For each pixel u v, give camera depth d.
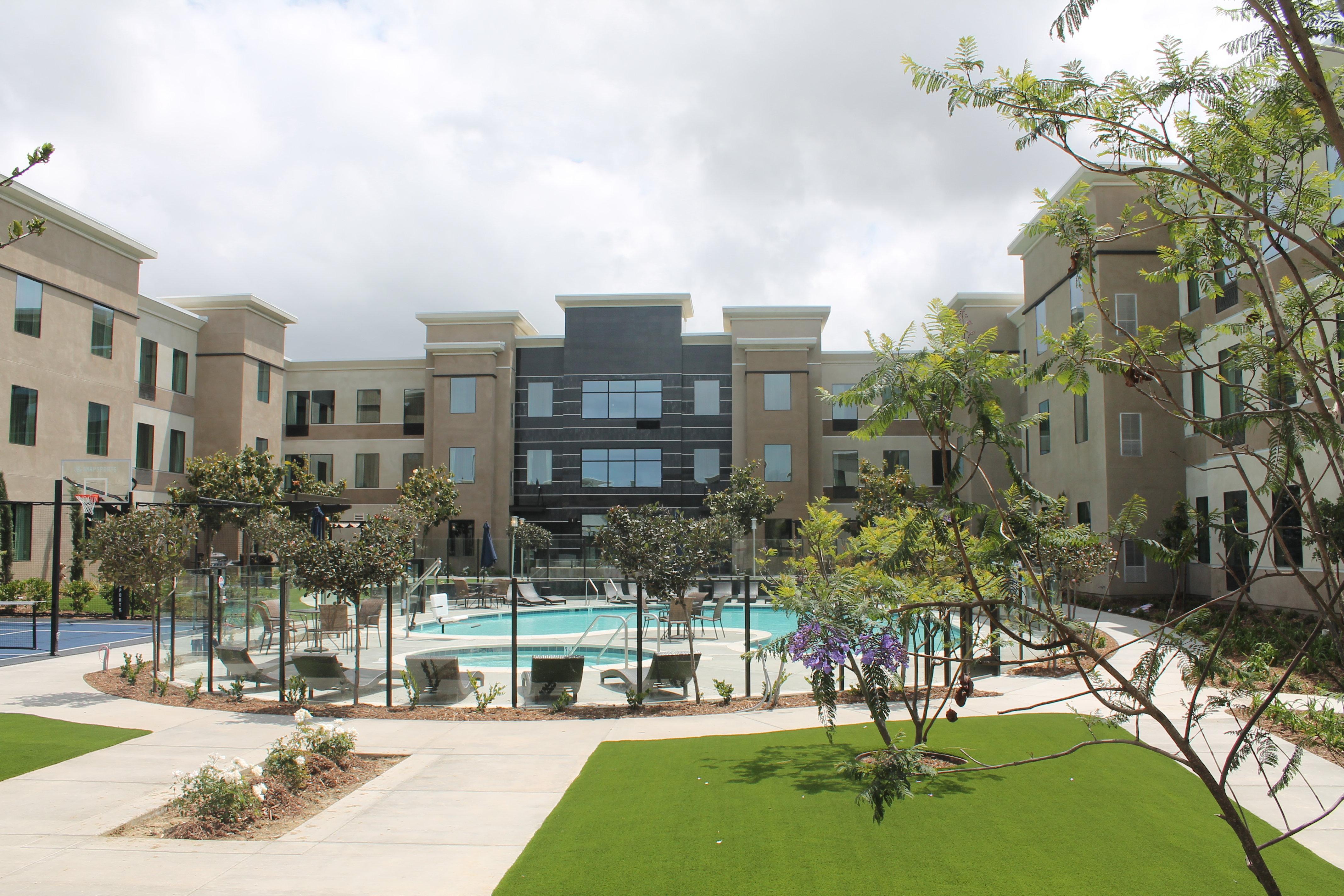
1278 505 3.68
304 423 46.69
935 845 5.98
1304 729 5.92
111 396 31.23
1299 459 3.47
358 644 11.55
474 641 18.95
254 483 32.09
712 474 43.09
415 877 5.62
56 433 28.61
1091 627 6.89
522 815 6.88
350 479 46.12
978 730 9.50
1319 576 15.64
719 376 43.72
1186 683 4.39
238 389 38.47
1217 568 18.05
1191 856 5.76
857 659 11.03
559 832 6.45
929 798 7.06
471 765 8.46
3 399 26.56
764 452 40.81
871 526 10.46
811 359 42.28
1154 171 3.62
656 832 6.36
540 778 7.96
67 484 28.39
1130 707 4.29
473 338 44.53
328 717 10.76
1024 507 4.19
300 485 38.41
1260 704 4.12
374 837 6.42
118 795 7.54
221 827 6.59
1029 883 5.32
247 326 38.97
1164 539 21.61
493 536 42.84
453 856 6.00
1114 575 11.89
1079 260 4.34
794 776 7.78
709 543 22.33
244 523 28.69
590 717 10.68
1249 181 3.90
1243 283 11.25
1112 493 24.53
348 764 8.41
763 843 6.07
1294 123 3.64
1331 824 6.46
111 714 10.94
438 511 38.16
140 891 5.43
